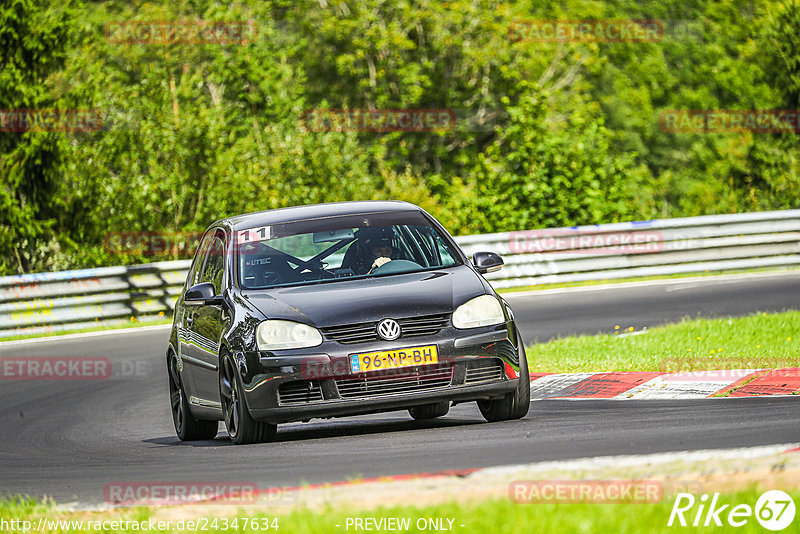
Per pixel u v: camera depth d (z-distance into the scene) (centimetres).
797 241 8088
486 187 9869
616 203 9700
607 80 18100
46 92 10025
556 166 9606
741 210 10725
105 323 7369
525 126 9919
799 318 4781
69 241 9762
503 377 2877
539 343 5069
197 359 3259
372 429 3216
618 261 7950
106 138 10031
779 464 1886
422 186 10412
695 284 7169
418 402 2798
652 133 17900
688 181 17325
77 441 3644
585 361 4209
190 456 2861
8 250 9775
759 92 18288
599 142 9912
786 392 3256
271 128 10769
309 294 2930
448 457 2370
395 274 3066
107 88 10181
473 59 15212
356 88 15388
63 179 10056
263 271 3114
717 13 19150
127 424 3991
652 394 3497
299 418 2795
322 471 2339
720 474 1853
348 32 14988
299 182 10312
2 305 7019
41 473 2897
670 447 2275
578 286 7638
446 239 3250
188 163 10038
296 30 15925
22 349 6281
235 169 10188
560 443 2452
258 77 13388
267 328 2828
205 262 3459
